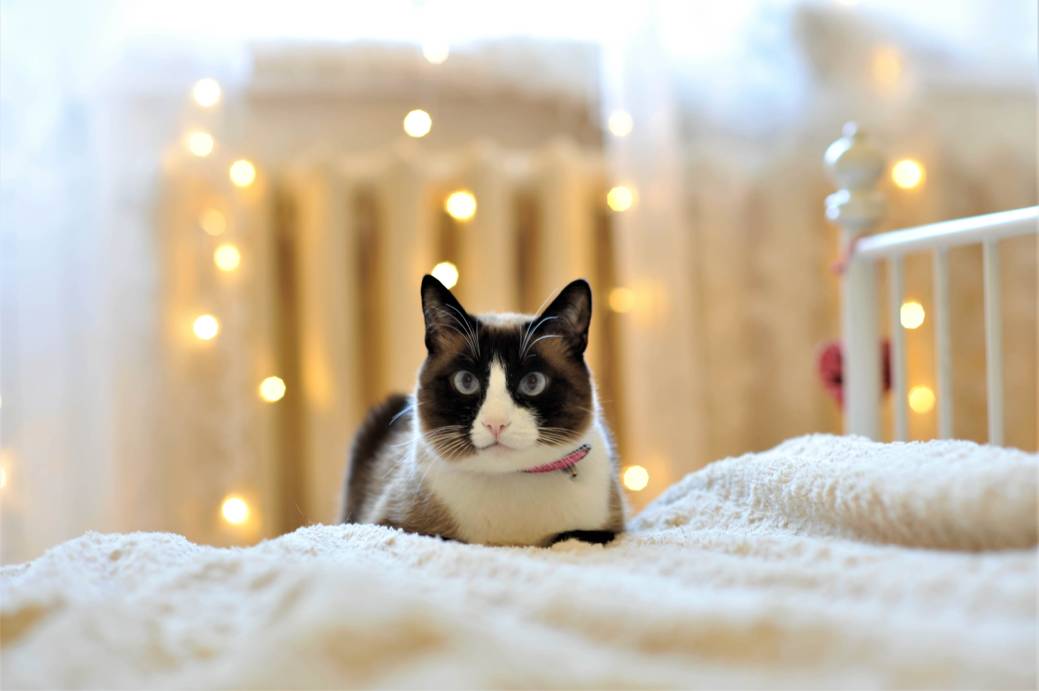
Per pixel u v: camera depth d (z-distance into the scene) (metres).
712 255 2.31
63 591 0.73
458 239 2.18
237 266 2.04
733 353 2.32
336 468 2.05
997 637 0.55
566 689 0.53
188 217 2.04
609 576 0.73
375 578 0.68
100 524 2.03
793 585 0.71
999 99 2.44
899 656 0.54
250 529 2.05
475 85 2.30
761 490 1.11
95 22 2.02
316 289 2.06
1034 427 2.39
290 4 2.17
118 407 2.03
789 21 2.37
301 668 0.54
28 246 1.99
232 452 2.05
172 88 2.07
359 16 2.20
